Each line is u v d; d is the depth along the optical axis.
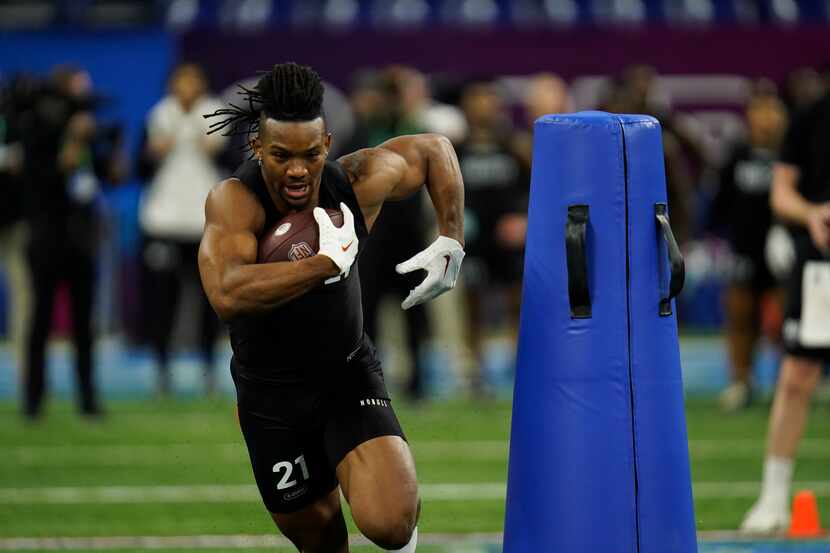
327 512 17.50
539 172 17.28
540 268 17.20
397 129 40.25
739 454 33.34
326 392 16.86
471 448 34.47
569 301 16.94
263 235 15.95
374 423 16.58
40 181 36.78
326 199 16.31
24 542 23.38
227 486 29.22
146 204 43.78
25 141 36.84
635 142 16.92
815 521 23.50
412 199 39.19
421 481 29.80
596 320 16.84
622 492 16.75
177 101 41.91
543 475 17.00
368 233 16.91
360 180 16.75
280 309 16.19
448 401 42.69
